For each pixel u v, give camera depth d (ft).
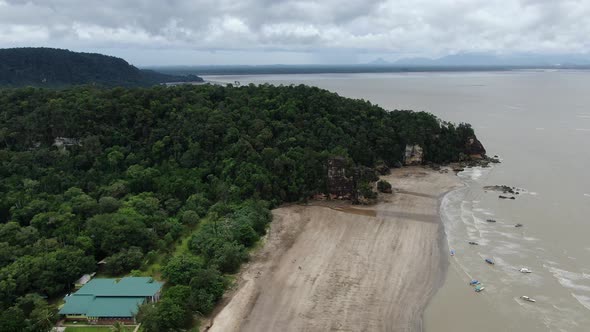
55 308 223.71
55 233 291.99
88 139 410.72
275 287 250.98
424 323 213.25
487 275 251.60
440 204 373.61
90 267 258.57
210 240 285.64
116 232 282.77
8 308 217.36
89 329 211.00
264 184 382.01
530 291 233.14
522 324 207.10
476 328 207.00
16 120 430.20
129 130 438.81
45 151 400.88
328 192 398.01
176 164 411.34
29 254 263.29
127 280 242.99
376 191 400.26
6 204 324.60
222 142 431.02
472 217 338.75
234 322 219.82
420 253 284.20
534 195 383.86
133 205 334.03
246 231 301.63
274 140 448.24
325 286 249.55
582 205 352.08
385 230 323.98
